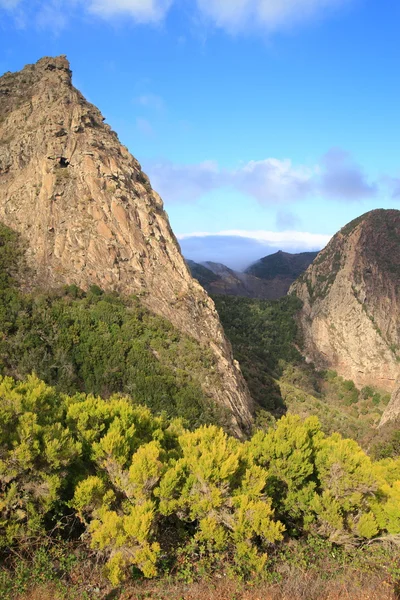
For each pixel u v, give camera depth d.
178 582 10.52
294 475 13.43
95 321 36.66
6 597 9.26
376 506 13.75
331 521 12.80
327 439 15.15
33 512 10.79
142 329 37.91
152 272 44.34
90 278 41.03
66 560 10.62
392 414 52.12
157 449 12.65
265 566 11.20
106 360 33.78
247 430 36.44
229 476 11.95
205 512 11.66
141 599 9.91
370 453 35.62
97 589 9.97
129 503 12.09
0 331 32.69
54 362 32.47
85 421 13.43
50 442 11.12
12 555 10.52
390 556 12.89
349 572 11.74
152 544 10.36
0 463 10.49
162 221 48.75
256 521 11.17
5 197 47.34
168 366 35.88
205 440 14.03
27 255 42.03
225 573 10.94
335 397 73.81
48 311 35.91
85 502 11.24
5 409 11.55
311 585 10.85
